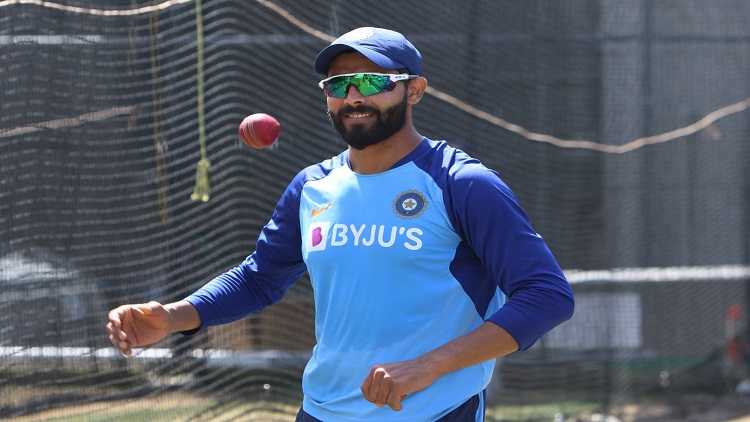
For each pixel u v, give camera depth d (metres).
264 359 25.50
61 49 18.03
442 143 11.20
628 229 35.34
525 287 10.35
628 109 35.12
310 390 11.38
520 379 31.14
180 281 21.09
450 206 10.70
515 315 10.16
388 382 9.75
